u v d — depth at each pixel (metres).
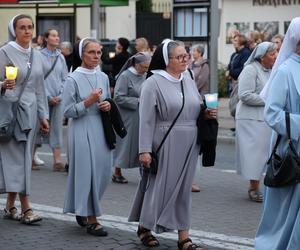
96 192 8.12
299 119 5.97
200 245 7.91
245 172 10.22
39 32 23.06
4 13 29.06
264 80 10.12
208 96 7.31
